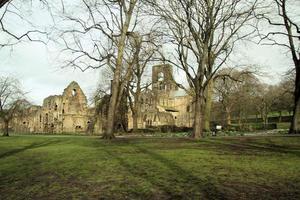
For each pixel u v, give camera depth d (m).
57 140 28.81
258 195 7.02
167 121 88.69
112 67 29.75
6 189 8.84
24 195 8.07
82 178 9.58
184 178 8.89
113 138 27.67
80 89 92.44
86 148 18.69
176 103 109.00
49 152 16.97
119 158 13.38
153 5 28.61
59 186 8.76
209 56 29.08
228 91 66.31
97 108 67.06
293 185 7.84
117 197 7.34
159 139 25.61
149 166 11.05
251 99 75.19
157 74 44.94
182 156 13.62
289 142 19.86
